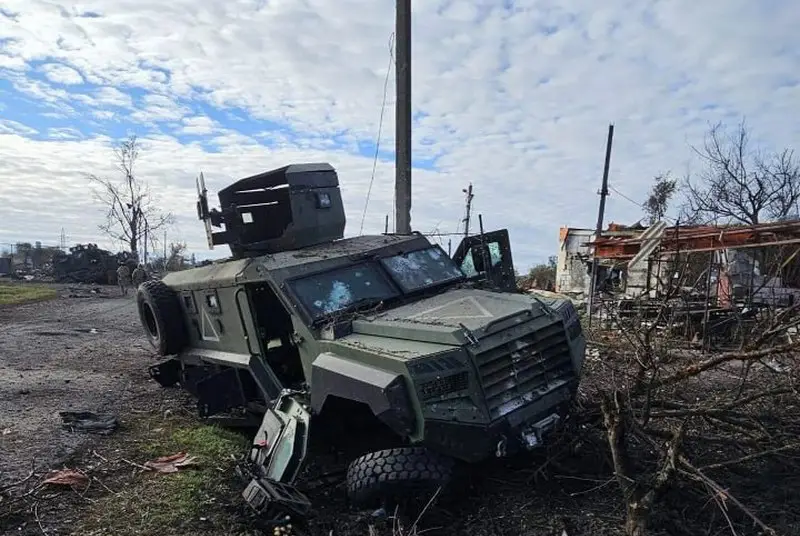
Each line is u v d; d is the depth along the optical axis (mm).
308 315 5707
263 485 4609
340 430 5625
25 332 14719
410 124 10320
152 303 8070
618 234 14906
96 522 4570
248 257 6910
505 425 4559
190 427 7059
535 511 4621
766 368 5703
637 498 4156
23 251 44375
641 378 5141
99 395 8633
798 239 11062
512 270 7527
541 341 5027
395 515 4461
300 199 7223
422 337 4855
